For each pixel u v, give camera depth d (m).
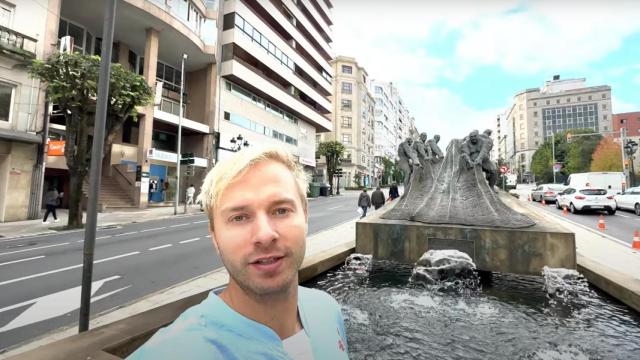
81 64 11.60
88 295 2.91
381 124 77.38
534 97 97.94
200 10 24.19
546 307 3.70
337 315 1.12
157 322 2.33
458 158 6.67
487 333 3.06
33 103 14.24
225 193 0.76
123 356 2.02
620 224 12.39
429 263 4.94
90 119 17.08
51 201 13.49
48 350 1.87
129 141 23.28
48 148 14.54
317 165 57.88
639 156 54.38
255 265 0.71
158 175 23.72
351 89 62.22
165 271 6.39
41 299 4.85
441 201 6.07
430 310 3.64
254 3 29.83
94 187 2.97
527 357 2.64
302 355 0.83
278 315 0.80
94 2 18.17
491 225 5.17
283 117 35.25
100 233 11.20
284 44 34.19
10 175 13.63
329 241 9.05
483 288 4.39
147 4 19.08
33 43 14.11
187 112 27.12
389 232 5.49
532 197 24.84
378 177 74.00
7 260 7.30
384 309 3.67
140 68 24.56
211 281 5.54
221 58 26.59
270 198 0.74
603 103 88.12
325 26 45.44
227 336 0.69
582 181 21.14
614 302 3.72
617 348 2.78
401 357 2.64
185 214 17.98
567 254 4.50
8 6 13.46
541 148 62.97
